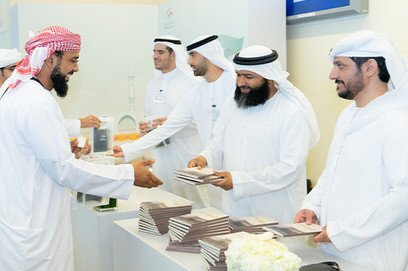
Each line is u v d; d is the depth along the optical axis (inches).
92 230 111.7
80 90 202.1
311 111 111.3
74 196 118.6
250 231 90.8
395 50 80.1
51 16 196.2
